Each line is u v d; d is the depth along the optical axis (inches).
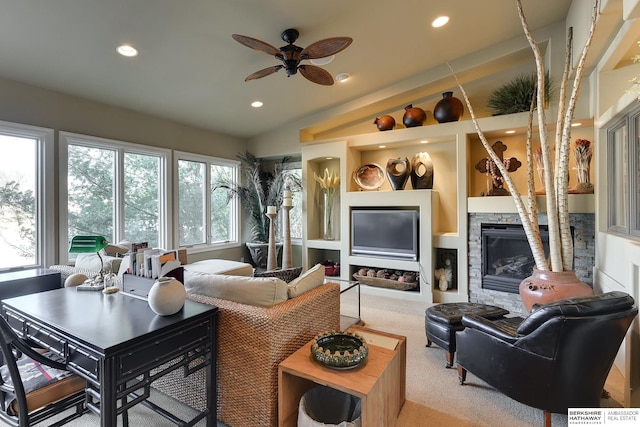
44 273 109.7
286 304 71.2
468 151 162.2
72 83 132.5
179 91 151.9
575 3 115.0
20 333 66.2
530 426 72.1
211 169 213.3
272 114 196.2
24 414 53.1
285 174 221.1
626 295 67.3
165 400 81.4
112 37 107.2
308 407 64.3
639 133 92.4
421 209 165.8
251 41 96.3
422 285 165.0
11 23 95.5
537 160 143.2
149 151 173.2
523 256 148.5
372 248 182.1
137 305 67.1
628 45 99.3
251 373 66.5
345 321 131.3
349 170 192.2
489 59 147.1
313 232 214.2
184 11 99.7
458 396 83.5
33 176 131.3
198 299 75.5
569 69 107.3
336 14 110.0
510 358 71.3
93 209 151.7
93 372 50.6
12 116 124.0
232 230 230.1
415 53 143.6
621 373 93.5
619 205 109.4
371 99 181.5
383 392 61.3
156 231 179.9
